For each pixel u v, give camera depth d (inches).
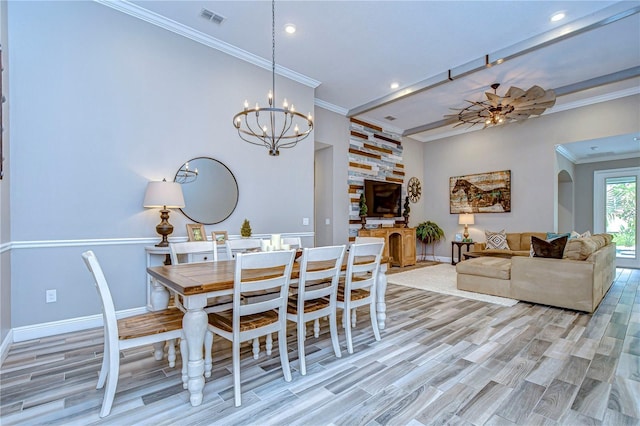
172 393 74.9
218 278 76.7
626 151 257.1
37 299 109.5
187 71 143.6
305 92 188.9
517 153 257.1
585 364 89.0
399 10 126.6
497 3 122.3
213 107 151.3
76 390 76.5
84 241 118.0
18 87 105.8
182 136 141.7
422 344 103.5
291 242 132.2
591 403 70.6
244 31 142.0
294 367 87.8
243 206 161.2
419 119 265.9
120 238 125.7
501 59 157.4
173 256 102.7
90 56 119.6
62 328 113.7
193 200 144.6
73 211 116.0
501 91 203.5
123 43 127.0
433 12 128.1
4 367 87.9
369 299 106.9
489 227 274.2
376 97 219.6
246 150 162.9
